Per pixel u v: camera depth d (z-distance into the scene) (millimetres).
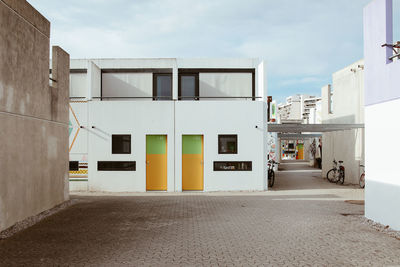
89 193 12617
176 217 8031
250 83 14906
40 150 8383
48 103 8875
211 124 13070
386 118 7023
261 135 13125
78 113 13047
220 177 13008
